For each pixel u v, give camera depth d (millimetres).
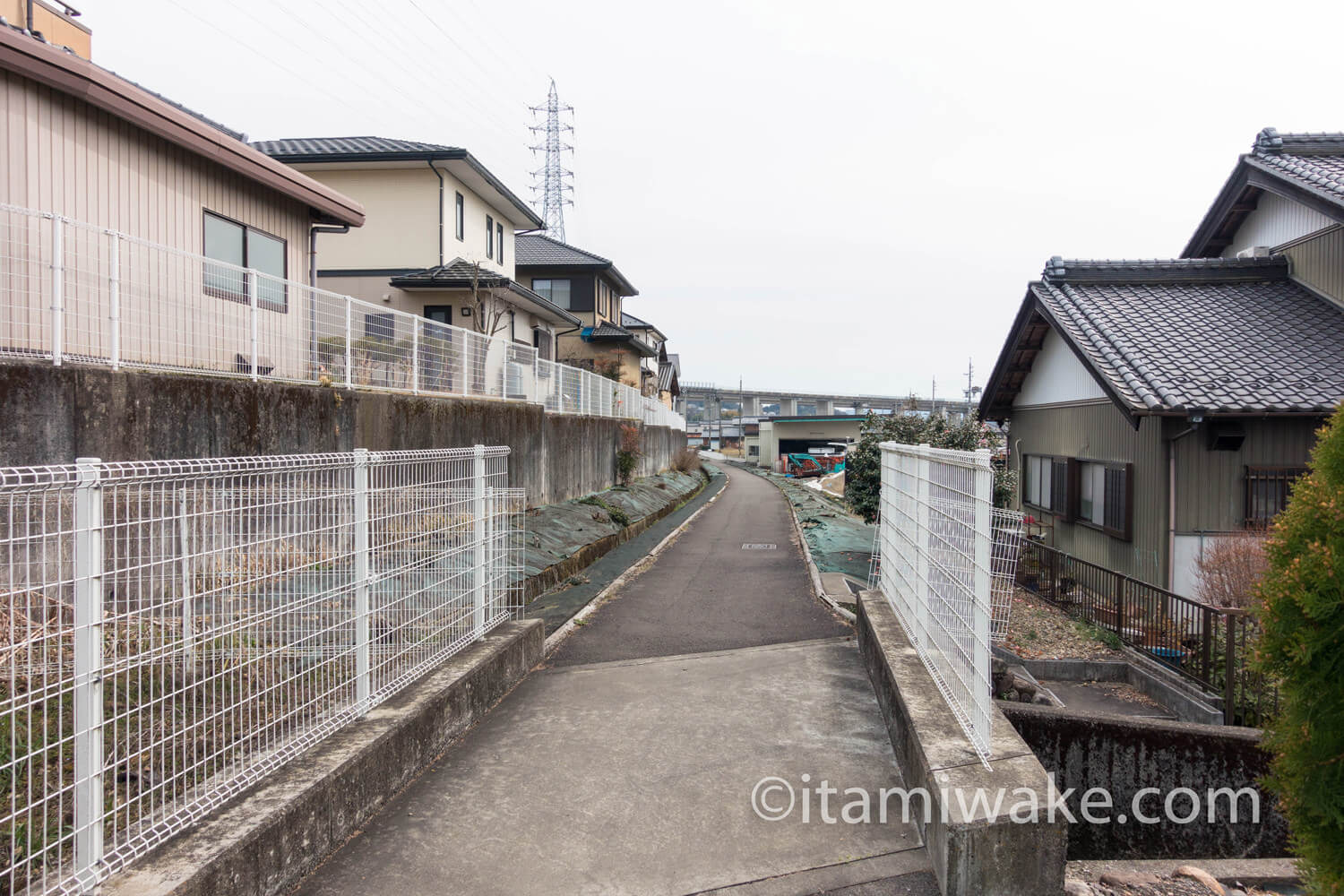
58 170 8227
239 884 2844
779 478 45219
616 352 32406
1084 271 13641
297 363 8633
